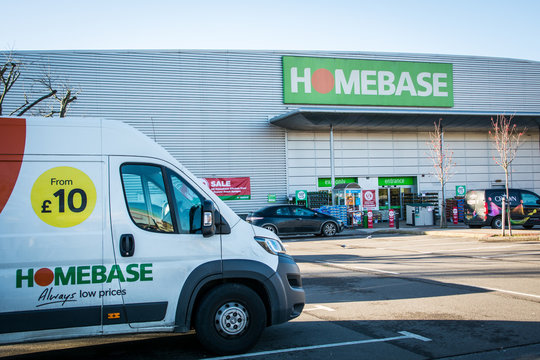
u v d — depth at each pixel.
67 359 4.72
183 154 24.05
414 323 5.76
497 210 19.56
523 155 29.33
